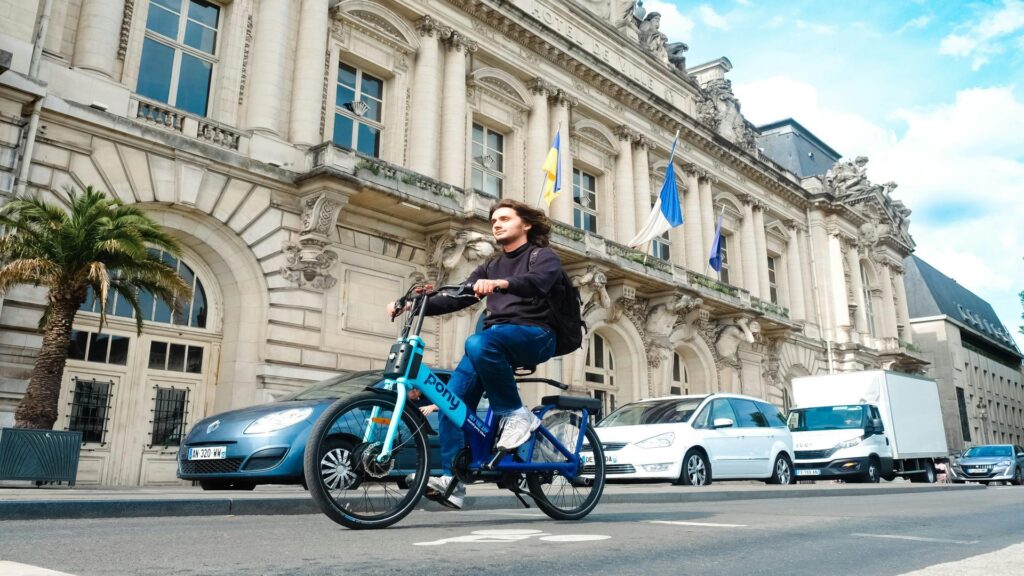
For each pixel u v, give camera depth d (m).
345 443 4.18
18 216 12.70
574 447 5.08
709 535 4.27
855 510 7.12
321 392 9.48
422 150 21.38
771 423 15.55
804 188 40.25
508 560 3.11
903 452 21.38
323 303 17.97
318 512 6.43
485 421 4.52
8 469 10.45
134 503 5.45
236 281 16.83
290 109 18.64
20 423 11.57
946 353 56.16
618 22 31.39
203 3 18.00
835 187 42.47
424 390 4.29
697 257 31.92
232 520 5.18
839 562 3.35
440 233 20.19
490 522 4.87
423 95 21.86
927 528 5.29
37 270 11.84
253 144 17.34
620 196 28.73
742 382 32.34
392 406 4.29
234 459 8.46
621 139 29.25
